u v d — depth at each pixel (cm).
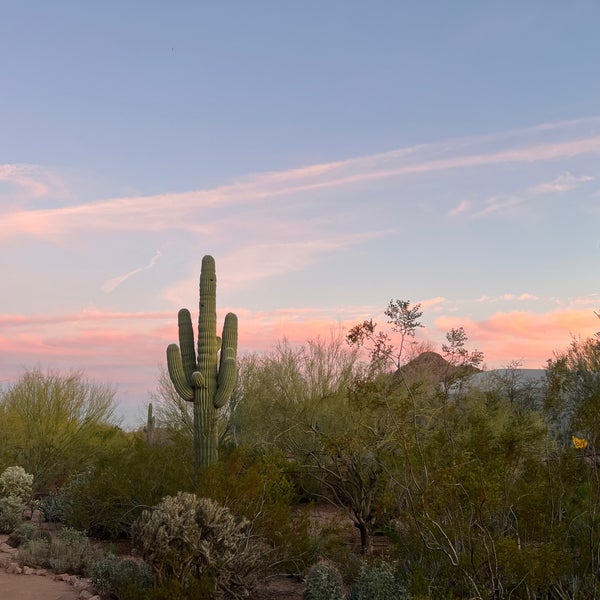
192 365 1578
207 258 1623
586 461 701
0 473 1727
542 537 647
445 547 648
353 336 764
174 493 1172
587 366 1534
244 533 855
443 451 752
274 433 1584
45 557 986
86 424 1961
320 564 766
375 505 907
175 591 673
